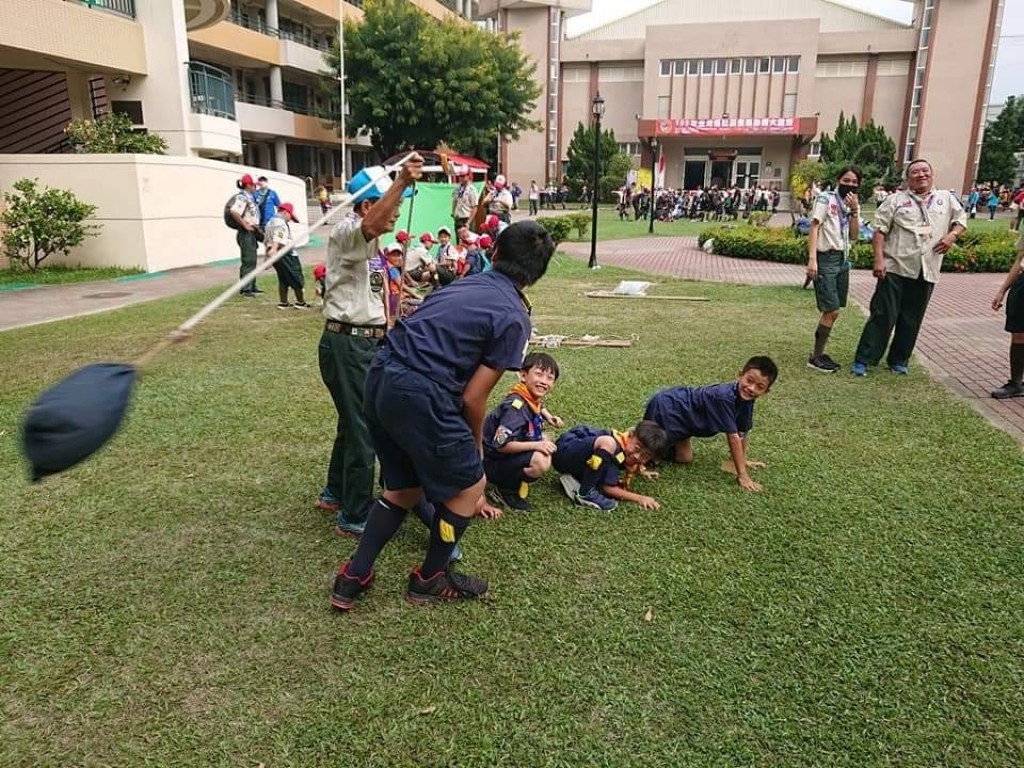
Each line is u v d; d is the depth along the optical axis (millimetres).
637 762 2045
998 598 2799
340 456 3396
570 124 45344
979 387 5648
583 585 2895
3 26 13148
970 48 38375
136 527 3338
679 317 8422
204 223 14344
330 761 2049
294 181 18828
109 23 15234
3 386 5520
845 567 3012
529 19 43000
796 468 4035
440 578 2803
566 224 19359
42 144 16688
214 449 4262
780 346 6922
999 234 14727
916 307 5832
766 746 2100
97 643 2537
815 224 5879
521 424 3516
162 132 16609
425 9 36594
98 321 8039
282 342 6984
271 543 3215
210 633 2596
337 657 2477
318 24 32781
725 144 42406
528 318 2547
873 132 35906
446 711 2232
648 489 3785
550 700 2279
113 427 2031
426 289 8773
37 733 2145
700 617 2688
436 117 29969
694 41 40938
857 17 41750
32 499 3605
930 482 3832
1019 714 2219
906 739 2125
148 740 2121
